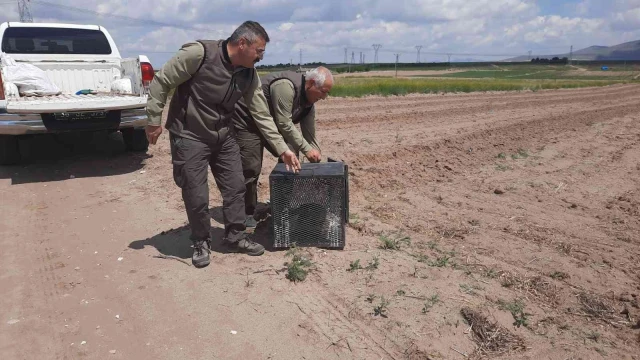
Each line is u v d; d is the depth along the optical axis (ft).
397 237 14.96
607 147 32.53
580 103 69.82
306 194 13.44
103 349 9.74
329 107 52.95
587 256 14.38
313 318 10.66
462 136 33.30
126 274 12.59
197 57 11.24
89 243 14.57
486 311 11.04
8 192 19.53
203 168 12.22
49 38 25.32
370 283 12.05
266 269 12.71
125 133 25.54
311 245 13.87
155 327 10.40
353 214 16.93
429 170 24.07
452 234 15.65
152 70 23.45
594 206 19.44
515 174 24.16
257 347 9.77
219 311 10.91
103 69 26.55
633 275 13.29
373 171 22.84
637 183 23.35
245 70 11.89
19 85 23.21
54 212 17.28
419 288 11.87
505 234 15.88
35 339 10.05
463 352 9.92
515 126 40.32
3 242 14.71
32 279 12.46
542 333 10.50
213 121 11.87
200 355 9.55
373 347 9.82
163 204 17.88
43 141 28.60
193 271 12.66
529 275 12.96
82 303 11.32
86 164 23.73
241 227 13.37
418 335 10.19
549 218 17.67
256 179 15.07
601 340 10.33
